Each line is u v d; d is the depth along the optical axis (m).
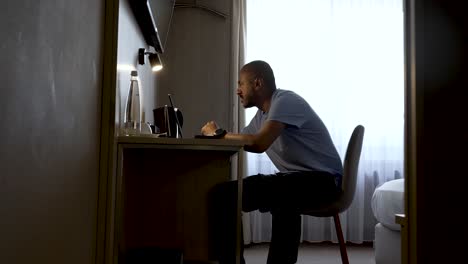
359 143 2.07
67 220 1.01
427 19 1.09
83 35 1.11
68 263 1.03
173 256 1.74
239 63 3.61
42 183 0.83
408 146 1.10
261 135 1.95
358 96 3.78
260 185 1.96
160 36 2.35
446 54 1.09
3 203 0.65
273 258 1.97
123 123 1.59
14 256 0.70
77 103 1.07
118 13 1.38
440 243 1.05
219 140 1.57
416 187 1.06
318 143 2.17
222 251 1.99
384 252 2.58
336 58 3.78
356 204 3.66
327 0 3.80
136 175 2.05
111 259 1.36
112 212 1.35
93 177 1.28
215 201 2.05
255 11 3.75
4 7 0.63
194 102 3.61
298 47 3.75
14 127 0.69
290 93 2.16
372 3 3.84
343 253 2.11
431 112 1.07
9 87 0.66
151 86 2.60
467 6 1.10
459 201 1.06
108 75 1.36
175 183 2.12
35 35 0.77
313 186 1.96
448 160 1.07
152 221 2.10
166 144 1.51
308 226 3.63
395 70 3.81
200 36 3.66
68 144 1.00
